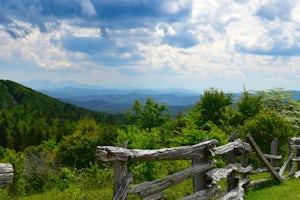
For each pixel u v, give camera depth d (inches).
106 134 1132.5
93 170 609.0
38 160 729.6
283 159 665.6
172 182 251.6
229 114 828.0
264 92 1035.9
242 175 441.4
